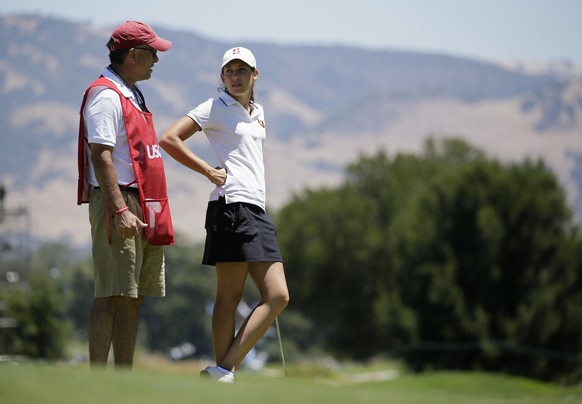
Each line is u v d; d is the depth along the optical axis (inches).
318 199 7839.6
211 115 908.0
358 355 7657.5
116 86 884.6
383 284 7052.2
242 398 570.9
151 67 916.6
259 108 950.4
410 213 6466.5
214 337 893.8
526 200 5836.6
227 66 919.0
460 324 5708.7
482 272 5757.9
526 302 5649.6
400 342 5930.1
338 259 7480.3
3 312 6540.4
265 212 912.3
